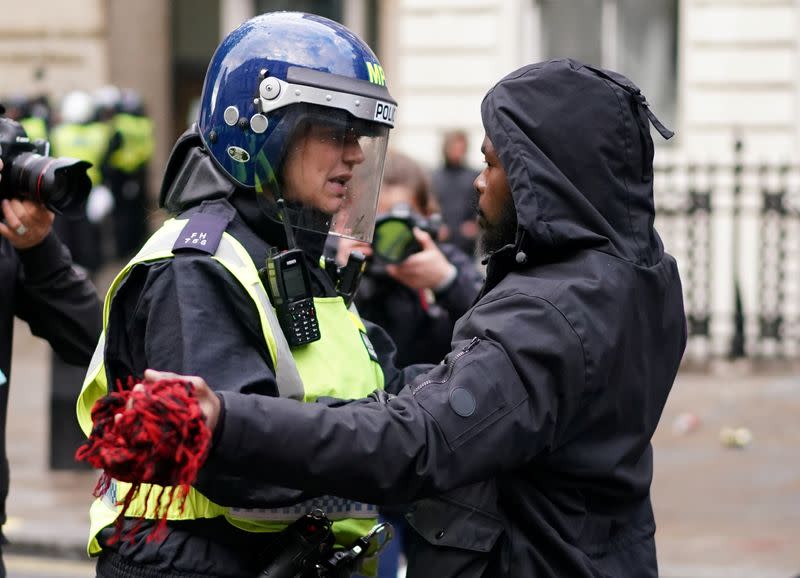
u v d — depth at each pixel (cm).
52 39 3988
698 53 3416
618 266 684
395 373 812
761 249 3172
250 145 704
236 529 683
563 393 652
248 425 579
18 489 2041
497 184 718
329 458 595
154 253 680
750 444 2370
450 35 3534
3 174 841
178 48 4119
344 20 3778
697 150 3422
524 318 655
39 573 1770
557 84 693
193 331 650
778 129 3397
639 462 723
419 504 694
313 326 689
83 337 905
